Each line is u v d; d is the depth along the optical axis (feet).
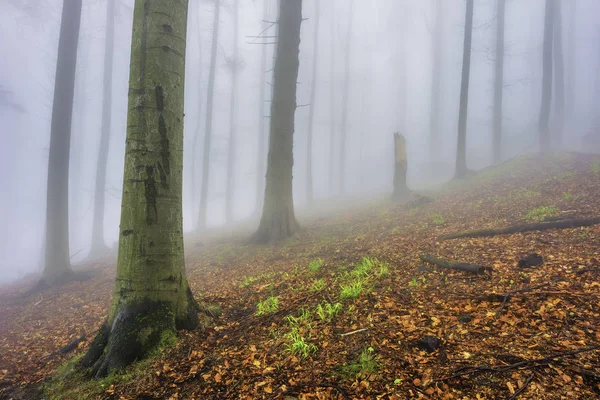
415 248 23.70
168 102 14.78
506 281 15.53
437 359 10.77
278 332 14.28
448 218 32.40
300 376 11.16
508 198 34.60
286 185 38.24
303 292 18.48
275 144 37.88
